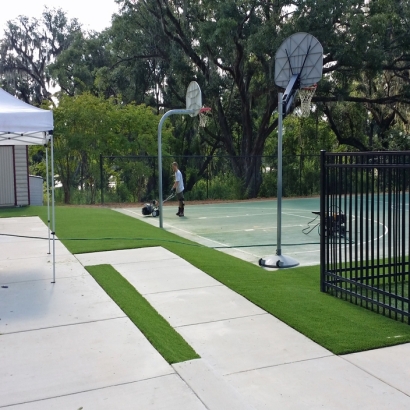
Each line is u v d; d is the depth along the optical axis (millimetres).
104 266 8594
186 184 30047
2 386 4301
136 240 11094
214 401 3984
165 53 29547
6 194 18938
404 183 5922
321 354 4934
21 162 19062
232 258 9609
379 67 24641
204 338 5387
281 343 5223
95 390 4199
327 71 25500
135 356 4883
